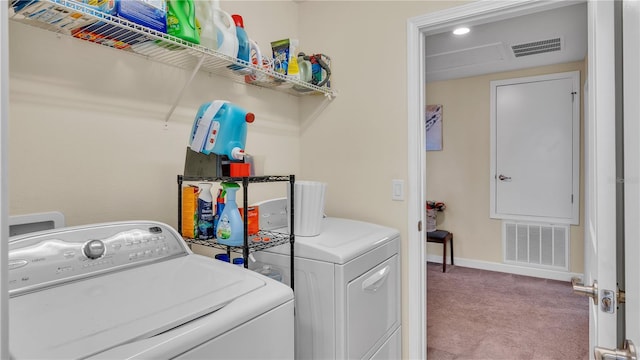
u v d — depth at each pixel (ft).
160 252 3.89
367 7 6.91
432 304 10.86
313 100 7.64
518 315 10.05
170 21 4.10
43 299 2.84
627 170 1.87
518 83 13.56
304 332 4.92
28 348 2.17
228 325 2.81
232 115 4.29
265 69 5.53
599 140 2.51
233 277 3.50
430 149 15.38
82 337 2.32
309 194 5.33
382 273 5.59
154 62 5.04
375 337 5.46
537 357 7.89
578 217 12.70
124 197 4.70
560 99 12.85
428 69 13.35
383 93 6.77
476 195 14.55
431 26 6.33
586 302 10.95
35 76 3.88
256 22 6.68
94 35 4.02
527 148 13.51
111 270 3.46
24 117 3.81
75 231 3.44
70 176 4.17
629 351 1.81
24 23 3.76
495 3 5.68
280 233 5.11
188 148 4.70
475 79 14.40
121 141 4.66
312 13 7.63
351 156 7.16
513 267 13.87
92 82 4.36
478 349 8.23
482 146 14.37
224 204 4.44
